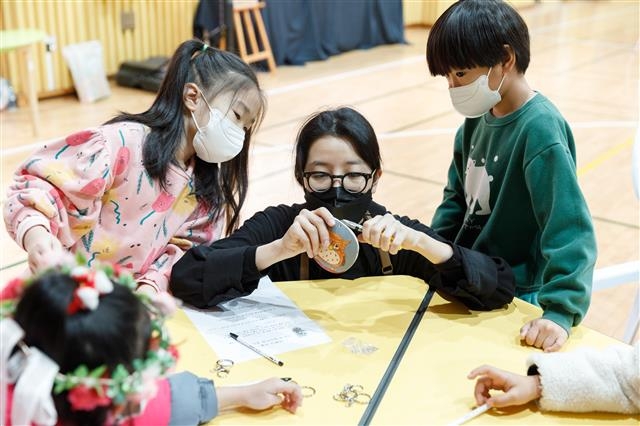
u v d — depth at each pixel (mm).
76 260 1078
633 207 3992
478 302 1608
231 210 2070
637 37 9375
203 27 6930
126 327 988
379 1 8453
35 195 1626
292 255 1606
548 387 1272
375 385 1326
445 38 1692
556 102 6102
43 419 936
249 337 1482
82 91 5785
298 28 7430
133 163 1771
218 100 1787
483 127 1895
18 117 5297
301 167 1746
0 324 981
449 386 1332
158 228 1841
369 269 1868
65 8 5914
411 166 4500
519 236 1850
